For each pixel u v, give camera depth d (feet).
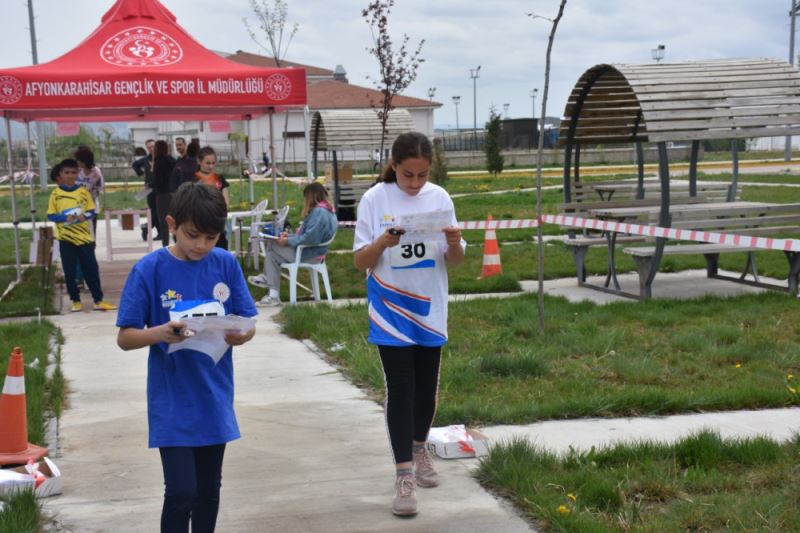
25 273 46.06
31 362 24.82
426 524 13.97
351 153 182.50
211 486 12.07
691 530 13.41
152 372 11.82
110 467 16.94
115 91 35.96
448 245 14.90
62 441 18.57
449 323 29.55
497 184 116.88
